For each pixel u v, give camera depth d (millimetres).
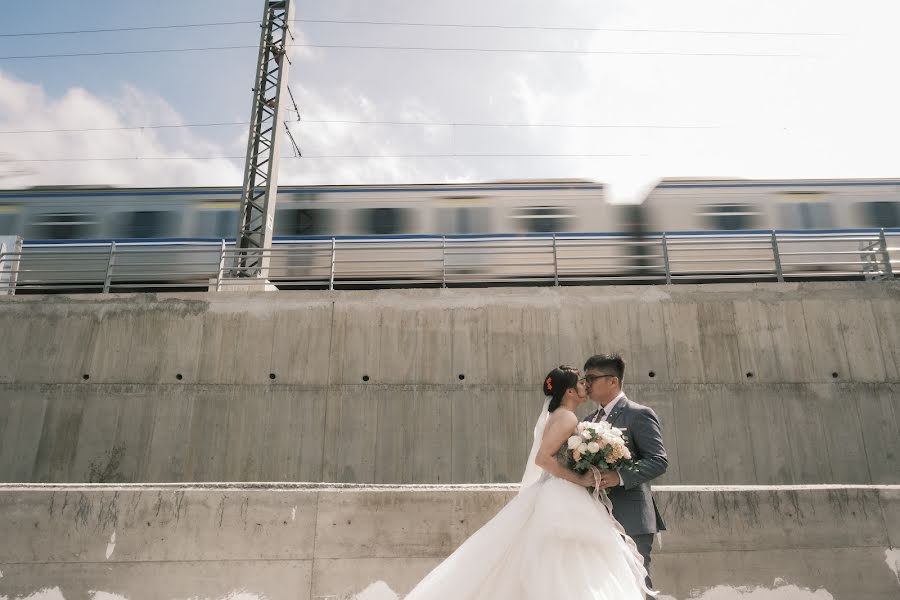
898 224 15945
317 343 12039
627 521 3096
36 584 4027
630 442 3211
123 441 11602
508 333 12039
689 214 15984
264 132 14445
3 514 4137
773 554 4102
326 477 11383
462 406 11688
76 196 16156
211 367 11930
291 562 4102
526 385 11758
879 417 11484
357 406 11711
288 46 14859
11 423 11727
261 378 11867
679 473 11242
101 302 12297
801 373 11727
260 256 13352
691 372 11766
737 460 11305
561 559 2824
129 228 15992
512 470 11352
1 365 11977
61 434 11656
